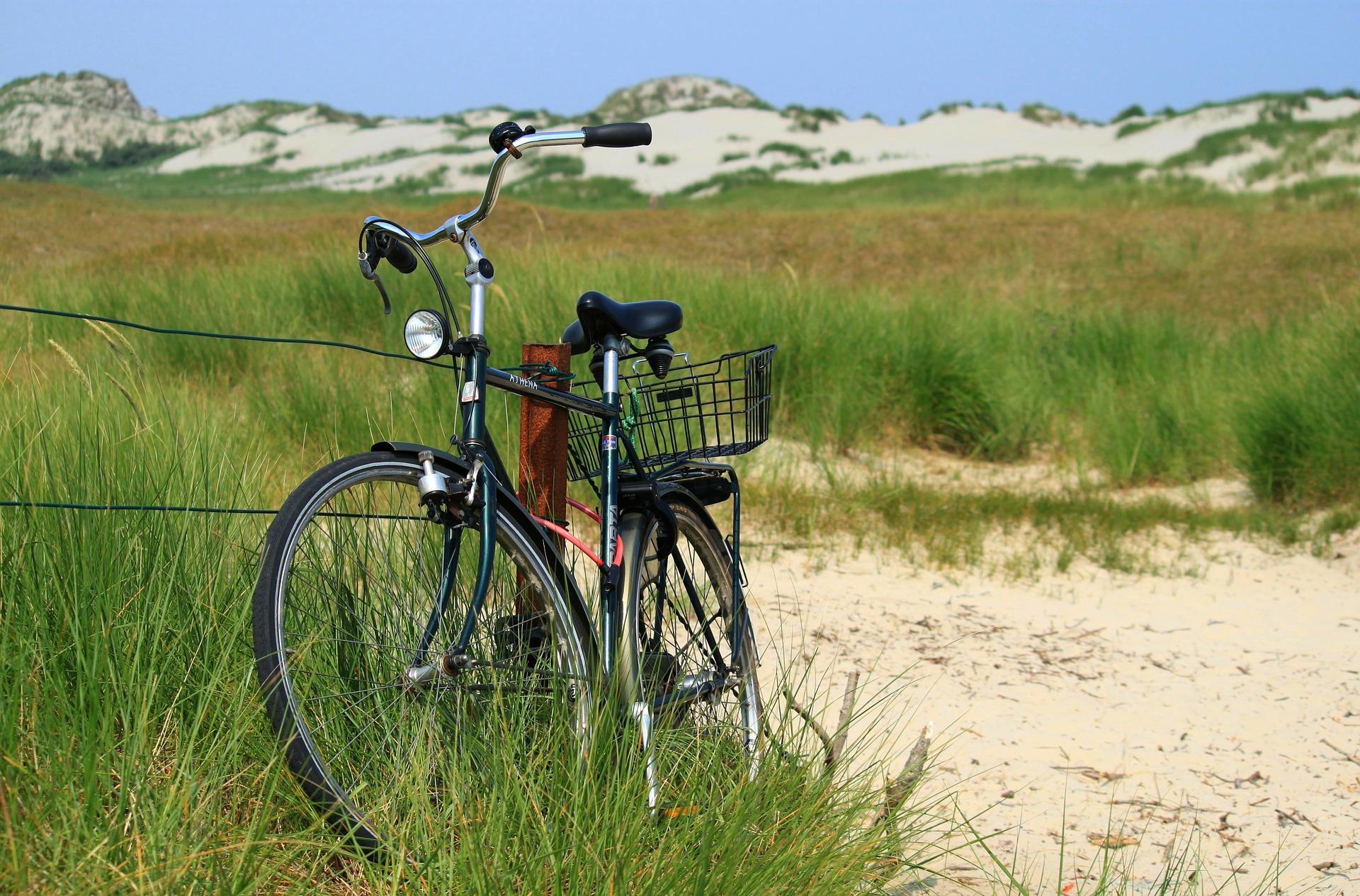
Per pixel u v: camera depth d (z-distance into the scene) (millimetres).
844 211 26672
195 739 2061
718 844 2146
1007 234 20438
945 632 4656
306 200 47281
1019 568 5613
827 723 3525
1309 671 4426
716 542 3076
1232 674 4383
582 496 4879
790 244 19766
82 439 2766
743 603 3031
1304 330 8969
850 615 4742
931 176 43938
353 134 101625
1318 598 5426
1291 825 3191
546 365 2814
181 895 1794
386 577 2420
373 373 6746
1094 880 2822
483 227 21953
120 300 8789
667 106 159250
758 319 8461
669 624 2910
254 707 2137
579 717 2371
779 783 2396
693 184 53250
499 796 2129
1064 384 9516
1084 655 4512
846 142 70812
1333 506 6883
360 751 2232
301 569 2211
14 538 2332
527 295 8062
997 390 8641
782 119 75312
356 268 9391
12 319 6852
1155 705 4043
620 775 2248
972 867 2844
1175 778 3471
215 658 2305
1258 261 17109
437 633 2311
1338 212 22391
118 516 2518
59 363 4223
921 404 8492
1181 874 2869
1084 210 24516
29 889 1734
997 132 70312
